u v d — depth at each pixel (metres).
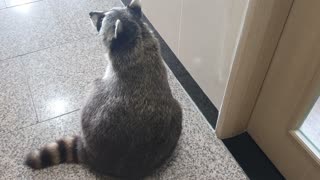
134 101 1.08
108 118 1.10
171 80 1.68
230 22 1.14
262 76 1.22
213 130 1.48
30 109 1.55
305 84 1.04
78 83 1.67
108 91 1.12
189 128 1.49
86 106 1.20
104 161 1.21
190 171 1.33
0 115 1.53
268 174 1.34
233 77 1.20
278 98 1.19
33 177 1.31
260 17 0.99
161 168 1.34
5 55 1.81
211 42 1.32
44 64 1.76
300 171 1.23
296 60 1.04
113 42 1.02
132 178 1.29
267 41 1.08
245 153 1.40
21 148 1.40
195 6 1.33
